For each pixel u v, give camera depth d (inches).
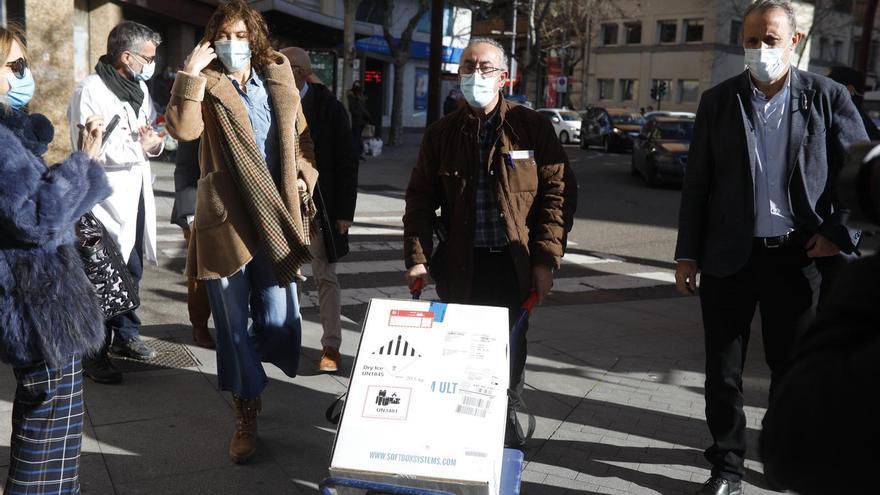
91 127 110.5
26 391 107.3
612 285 336.2
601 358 223.9
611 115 1232.8
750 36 132.0
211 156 145.6
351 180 193.8
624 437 167.9
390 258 363.9
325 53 756.6
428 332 112.0
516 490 110.3
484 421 104.3
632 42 2166.6
